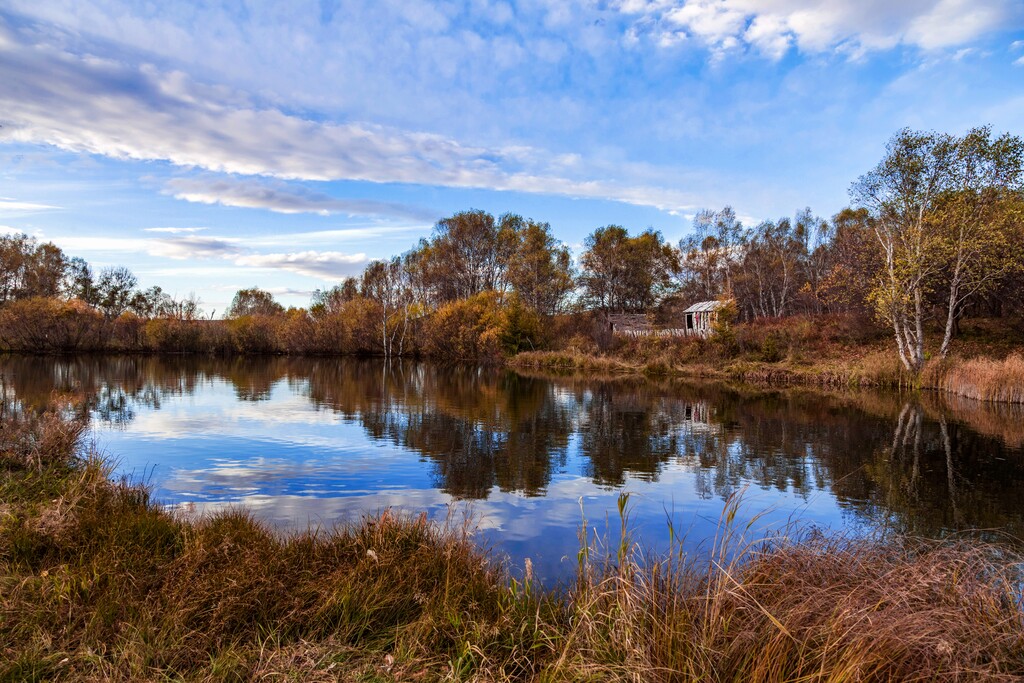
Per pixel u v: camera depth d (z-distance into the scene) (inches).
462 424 700.7
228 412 788.6
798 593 168.7
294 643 165.2
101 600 176.4
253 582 188.2
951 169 1077.8
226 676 143.9
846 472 477.1
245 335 2487.7
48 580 189.9
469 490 412.2
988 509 382.6
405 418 745.6
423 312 2352.4
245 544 232.1
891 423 716.0
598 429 671.1
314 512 353.7
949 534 335.3
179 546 239.6
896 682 141.9
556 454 536.7
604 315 2396.7
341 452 535.8
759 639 146.9
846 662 137.8
